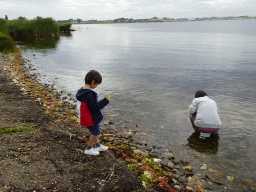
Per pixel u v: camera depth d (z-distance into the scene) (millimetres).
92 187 2613
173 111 5949
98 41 31516
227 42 28656
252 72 10578
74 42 28906
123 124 5227
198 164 3729
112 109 6117
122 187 2711
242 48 21422
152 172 3256
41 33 36094
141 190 2740
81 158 3299
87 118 2953
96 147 3617
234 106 6109
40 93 7219
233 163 3736
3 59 13695
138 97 7090
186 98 6934
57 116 5297
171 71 11180
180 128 5027
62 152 3396
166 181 3121
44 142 3641
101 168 3082
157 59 15359
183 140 4531
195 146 4297
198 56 16625
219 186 3170
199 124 4594
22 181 2500
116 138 4559
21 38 31953
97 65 12992
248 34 46125
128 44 27281
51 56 16359
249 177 3371
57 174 2777
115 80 9305
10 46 17781
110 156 3527
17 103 5734
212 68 11852
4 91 6785
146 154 3965
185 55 17297
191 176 3406
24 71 10852
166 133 4805
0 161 2852
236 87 8016
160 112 5898
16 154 3098
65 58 15539
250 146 4230
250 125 5004
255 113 5617
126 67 12352
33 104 5871
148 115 5719
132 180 2902
